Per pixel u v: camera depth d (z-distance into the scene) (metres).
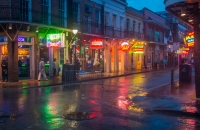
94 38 25.11
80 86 15.43
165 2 11.61
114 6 29.86
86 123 6.96
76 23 22.55
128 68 33.62
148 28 40.19
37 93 12.38
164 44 46.12
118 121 7.23
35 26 17.61
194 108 8.66
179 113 8.29
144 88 14.95
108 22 28.73
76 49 23.02
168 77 22.95
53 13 20.28
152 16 41.97
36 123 6.90
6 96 11.41
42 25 17.55
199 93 10.60
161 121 7.35
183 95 11.55
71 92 12.74
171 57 51.78
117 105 9.55
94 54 26.03
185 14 11.62
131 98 10.97
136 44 33.06
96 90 13.62
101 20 27.23
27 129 6.36
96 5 26.38
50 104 9.52
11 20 15.74
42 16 19.14
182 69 16.95
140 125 6.87
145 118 7.66
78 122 7.05
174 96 11.28
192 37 15.32
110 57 28.89
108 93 12.58
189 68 16.83
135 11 35.31
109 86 15.55
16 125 6.70
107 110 8.67
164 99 10.53
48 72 20.05
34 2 18.39
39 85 15.24
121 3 31.27
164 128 6.65
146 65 38.84
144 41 35.72
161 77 22.95
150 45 40.94
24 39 17.70
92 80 19.34
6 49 17.64
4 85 15.34
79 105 9.41
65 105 9.36
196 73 10.55
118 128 6.55
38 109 8.62
